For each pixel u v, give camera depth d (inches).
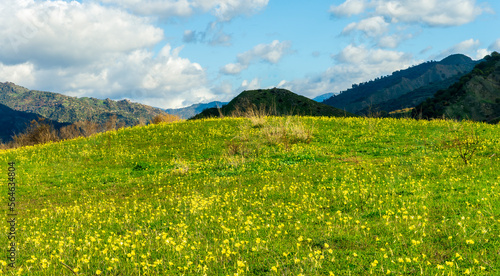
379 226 269.0
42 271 219.0
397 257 210.1
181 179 576.1
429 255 210.1
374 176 456.8
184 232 280.4
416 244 221.1
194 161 724.7
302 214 323.9
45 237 305.0
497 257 196.9
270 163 637.3
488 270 185.3
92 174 661.9
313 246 243.1
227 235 272.4
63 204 470.0
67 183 601.0
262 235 271.1
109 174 655.8
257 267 213.0
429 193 351.9
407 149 686.5
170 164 709.3
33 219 371.9
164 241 262.1
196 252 242.8
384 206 325.7
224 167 644.1
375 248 227.8
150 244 263.6
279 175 533.0
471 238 224.8
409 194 362.9
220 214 343.9
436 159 557.0
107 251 250.4
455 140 655.1
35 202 488.4
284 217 321.1
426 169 480.4
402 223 269.1
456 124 907.4
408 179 432.1
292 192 408.2
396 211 304.7
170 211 377.7
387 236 246.4
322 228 278.7
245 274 201.3
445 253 211.2
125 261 233.9
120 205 437.1
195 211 353.4
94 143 948.0
